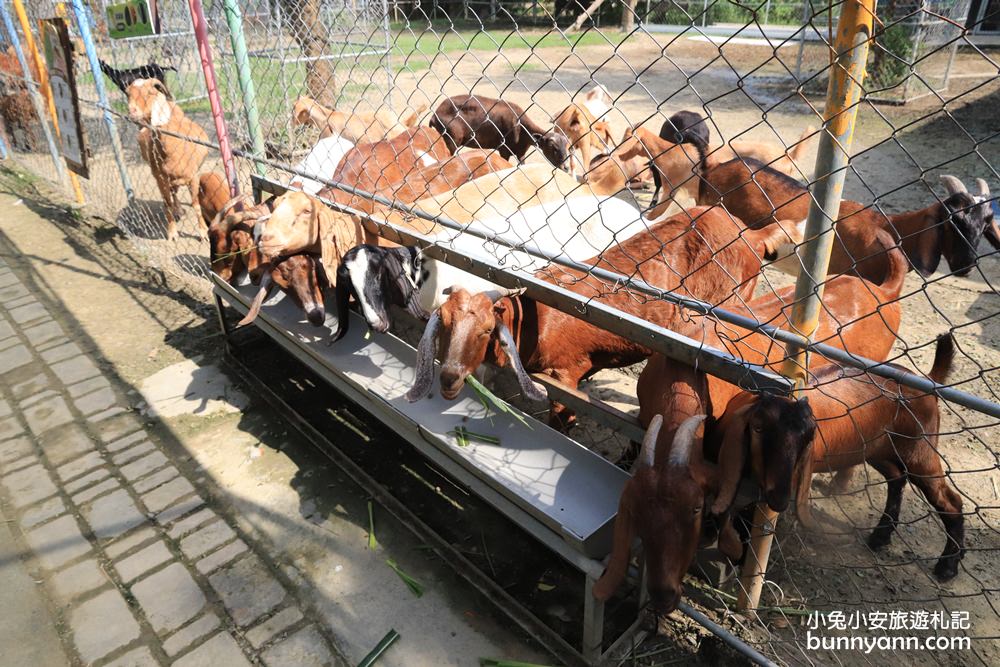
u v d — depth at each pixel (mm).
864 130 10250
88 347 5125
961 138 9547
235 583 3109
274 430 4148
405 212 3438
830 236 1948
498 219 4254
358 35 10258
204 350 5039
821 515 3277
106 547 3336
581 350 3465
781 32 19641
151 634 2885
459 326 2701
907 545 3172
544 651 2758
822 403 2533
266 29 7105
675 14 20609
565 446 2812
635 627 2738
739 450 2123
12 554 3311
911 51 11422
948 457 3691
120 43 11508
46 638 2883
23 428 4258
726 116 11406
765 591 2924
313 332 3861
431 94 12492
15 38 7914
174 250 6801
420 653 2762
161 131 5512
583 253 4398
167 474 3809
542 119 11609
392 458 3820
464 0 2754
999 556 3104
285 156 7809
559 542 2467
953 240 4105
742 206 5250
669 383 2553
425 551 3246
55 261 6676
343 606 2984
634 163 6492
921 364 4480
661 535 2066
